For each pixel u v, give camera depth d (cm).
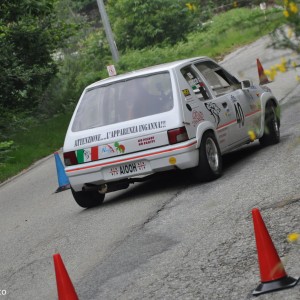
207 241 1091
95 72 5391
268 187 1331
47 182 2136
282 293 818
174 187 1568
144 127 1483
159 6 5738
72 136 1540
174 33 5734
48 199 1836
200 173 1509
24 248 1355
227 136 1600
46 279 1115
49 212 1661
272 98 1802
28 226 1559
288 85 2880
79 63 4881
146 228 1265
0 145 2780
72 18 5881
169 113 1481
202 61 1659
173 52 5303
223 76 1703
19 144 3017
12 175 2503
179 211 1331
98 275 1059
